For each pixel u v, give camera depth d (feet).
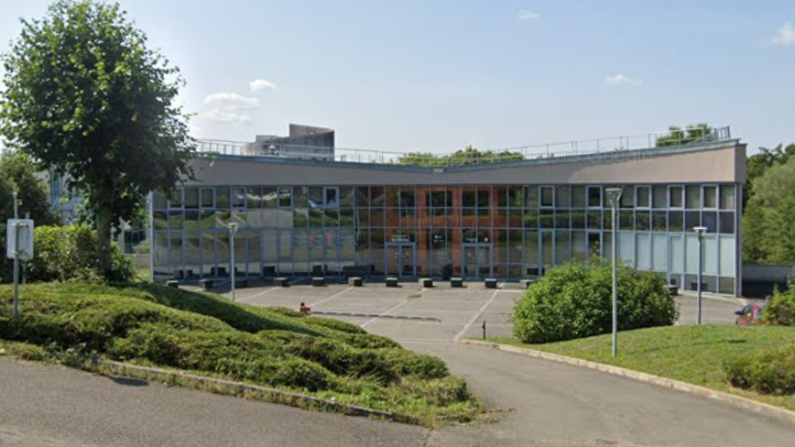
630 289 75.92
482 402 39.88
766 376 42.32
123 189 50.47
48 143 46.83
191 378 32.55
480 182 153.17
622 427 34.47
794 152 272.51
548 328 76.33
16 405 27.84
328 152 167.73
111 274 50.49
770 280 150.92
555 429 33.40
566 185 148.66
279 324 50.60
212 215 152.15
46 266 51.03
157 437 25.79
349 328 62.85
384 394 35.01
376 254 159.33
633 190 142.20
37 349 34.32
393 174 156.25
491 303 122.11
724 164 127.85
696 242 133.28
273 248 156.04
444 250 156.76
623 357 57.93
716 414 37.99
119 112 46.96
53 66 46.47
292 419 29.50
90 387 30.91
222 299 53.31
